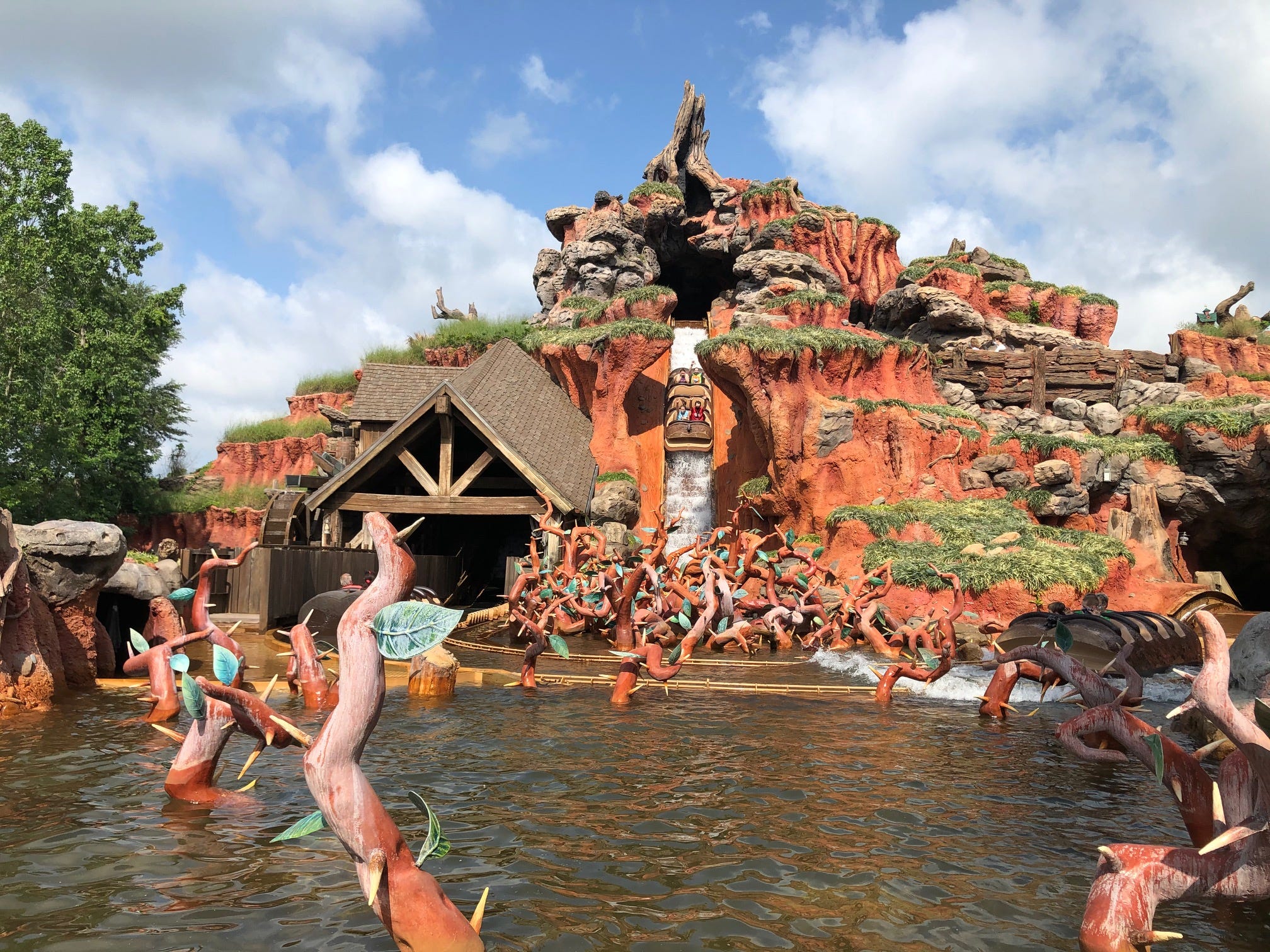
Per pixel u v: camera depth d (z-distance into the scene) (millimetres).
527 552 34688
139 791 7223
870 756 9398
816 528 29438
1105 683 9234
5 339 33969
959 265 40688
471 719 11070
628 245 49844
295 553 20750
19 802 6906
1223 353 38375
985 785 8242
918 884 5551
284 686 12711
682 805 7289
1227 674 4844
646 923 4840
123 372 37750
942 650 13656
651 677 12781
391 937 4543
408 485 31281
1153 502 28656
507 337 45906
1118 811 7402
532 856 5930
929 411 30672
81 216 36562
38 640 11688
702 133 62188
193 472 53344
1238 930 4957
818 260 46938
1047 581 21609
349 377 56219
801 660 18328
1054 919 5020
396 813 6879
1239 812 4988
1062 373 36250
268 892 5141
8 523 10688
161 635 13656
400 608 4320
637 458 35531
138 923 4668
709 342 30938
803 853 6113
